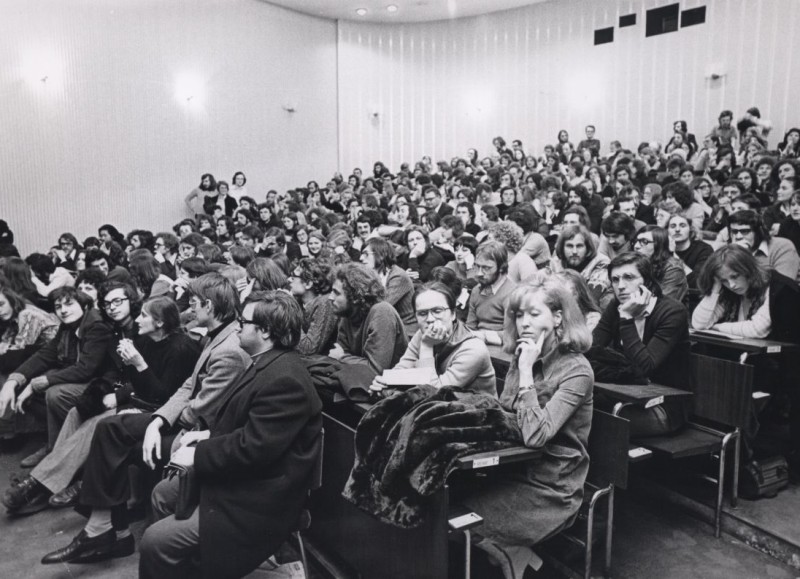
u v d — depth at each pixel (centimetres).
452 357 240
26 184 880
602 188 800
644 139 1098
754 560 232
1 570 245
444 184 927
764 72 954
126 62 984
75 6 920
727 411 247
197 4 1073
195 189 1057
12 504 287
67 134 920
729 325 289
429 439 186
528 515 197
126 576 240
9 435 382
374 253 365
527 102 1234
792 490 270
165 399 277
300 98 1247
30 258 619
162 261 585
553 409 198
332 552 245
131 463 257
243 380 210
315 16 1262
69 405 317
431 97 1321
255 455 190
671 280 329
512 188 710
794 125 928
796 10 916
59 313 335
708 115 1020
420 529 187
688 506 267
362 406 226
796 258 328
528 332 209
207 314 264
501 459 188
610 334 273
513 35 1239
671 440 242
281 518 196
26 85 877
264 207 862
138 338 294
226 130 1129
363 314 287
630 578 220
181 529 193
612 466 210
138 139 1005
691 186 661
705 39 1015
